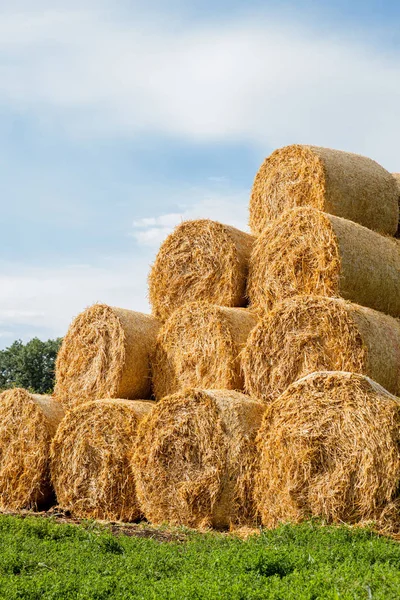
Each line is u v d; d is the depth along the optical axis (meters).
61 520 12.74
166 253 15.38
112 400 13.75
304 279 13.10
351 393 10.33
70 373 15.28
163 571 8.10
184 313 14.08
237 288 14.36
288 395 10.84
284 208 15.08
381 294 13.33
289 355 12.12
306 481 10.49
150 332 15.03
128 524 12.30
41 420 14.61
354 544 8.51
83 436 13.71
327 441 10.38
